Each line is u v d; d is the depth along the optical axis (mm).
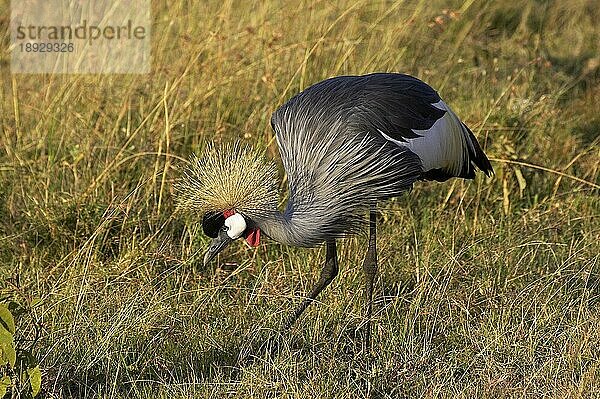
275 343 8984
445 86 14609
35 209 11047
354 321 9375
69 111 12641
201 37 13445
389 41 14344
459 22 17297
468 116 13133
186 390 8219
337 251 10523
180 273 10266
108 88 13203
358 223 9086
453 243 10562
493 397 8148
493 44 16953
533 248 10719
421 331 9250
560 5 18781
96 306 9266
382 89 9523
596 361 8391
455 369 8641
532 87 15203
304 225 8742
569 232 11180
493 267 10297
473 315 9648
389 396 8227
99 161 11758
